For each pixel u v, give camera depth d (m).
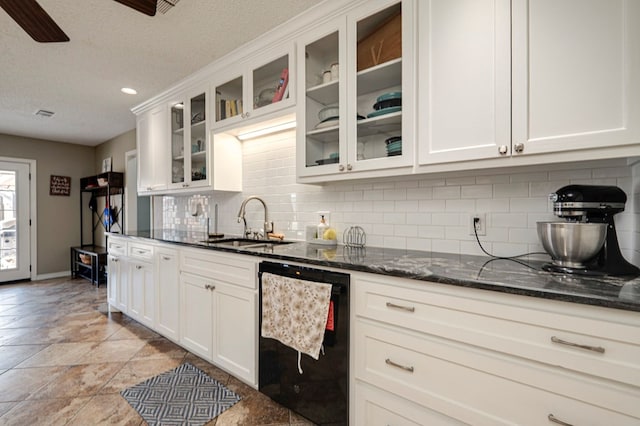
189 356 2.22
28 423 1.52
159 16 1.81
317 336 1.39
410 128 1.44
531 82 1.14
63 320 2.96
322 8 1.73
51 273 4.94
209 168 2.55
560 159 1.11
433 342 1.11
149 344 2.42
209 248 2.00
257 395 1.75
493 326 0.99
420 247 1.76
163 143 2.99
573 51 1.07
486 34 1.23
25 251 4.71
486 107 1.24
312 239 2.13
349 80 1.66
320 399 1.43
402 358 1.19
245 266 1.77
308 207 2.27
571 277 1.05
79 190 5.26
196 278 2.11
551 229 1.13
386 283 1.22
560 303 0.88
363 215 1.99
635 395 0.79
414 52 1.42
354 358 1.33
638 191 1.18
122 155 4.58
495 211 1.54
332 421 1.39
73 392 1.78
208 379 1.91
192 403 1.68
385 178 1.74
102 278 4.52
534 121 1.14
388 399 1.23
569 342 0.87
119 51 2.21
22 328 2.76
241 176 2.74
